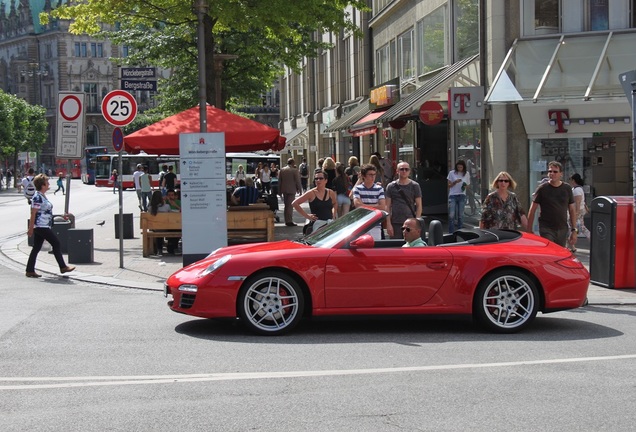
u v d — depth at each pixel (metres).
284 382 7.04
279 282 9.24
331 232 9.80
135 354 8.27
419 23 30.16
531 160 21.02
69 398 6.56
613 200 12.91
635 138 12.41
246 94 36.22
